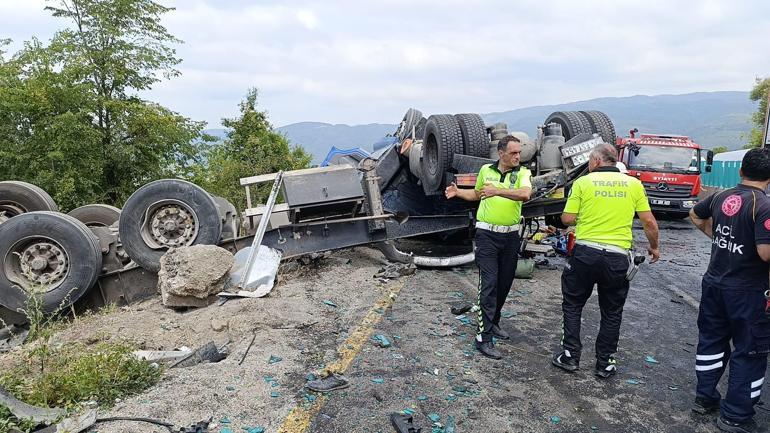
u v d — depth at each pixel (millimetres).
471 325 5719
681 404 4180
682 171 16766
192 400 3809
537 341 5391
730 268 3771
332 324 5602
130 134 22922
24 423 3373
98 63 22516
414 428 3592
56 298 6453
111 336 5438
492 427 3732
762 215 3576
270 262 6781
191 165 24547
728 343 3998
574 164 7047
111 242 7121
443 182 7645
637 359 5059
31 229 6391
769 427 3873
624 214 4340
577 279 4559
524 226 8172
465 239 10062
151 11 23609
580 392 4316
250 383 4141
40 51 20719
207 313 5730
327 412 3814
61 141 19531
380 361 4711
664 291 7660
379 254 8688
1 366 4773
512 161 4906
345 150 11758
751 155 3744
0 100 18984
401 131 10273
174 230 6938
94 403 3762
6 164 19531
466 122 7574
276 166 24500
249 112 25750
